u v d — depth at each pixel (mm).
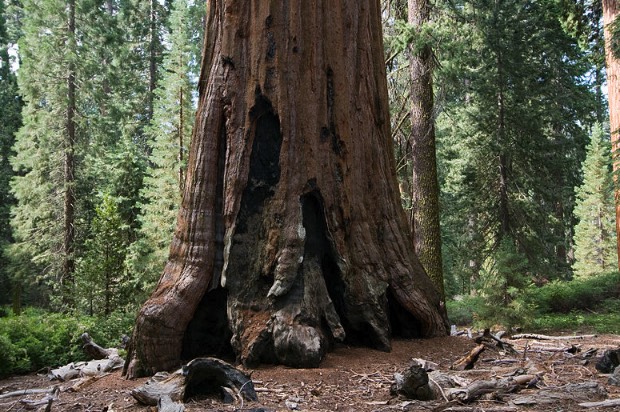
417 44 14023
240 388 4703
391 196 7402
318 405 4562
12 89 33750
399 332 7219
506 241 12227
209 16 7012
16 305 23766
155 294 6227
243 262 6188
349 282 6375
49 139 24703
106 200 15922
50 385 6840
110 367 7012
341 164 6609
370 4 7547
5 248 26000
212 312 6332
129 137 28609
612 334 10789
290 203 6219
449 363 6195
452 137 24125
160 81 21344
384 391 4973
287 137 6336
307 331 5719
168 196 19656
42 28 24625
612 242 31281
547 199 20609
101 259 14852
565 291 16484
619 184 14477
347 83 6828
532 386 5133
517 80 19688
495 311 11586
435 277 13984
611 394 4887
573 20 19938
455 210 22094
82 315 13328
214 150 6523
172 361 5934
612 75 16266
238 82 6516
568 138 23781
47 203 25062
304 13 6582
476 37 19016
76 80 24719
